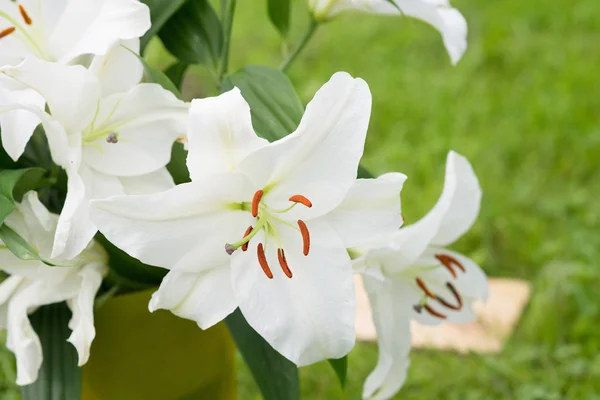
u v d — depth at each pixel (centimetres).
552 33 342
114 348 113
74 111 102
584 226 218
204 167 98
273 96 108
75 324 105
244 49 333
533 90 292
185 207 98
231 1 114
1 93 100
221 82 114
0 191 102
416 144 265
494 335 178
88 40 103
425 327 181
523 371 164
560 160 251
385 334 108
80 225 100
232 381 124
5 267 104
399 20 353
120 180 105
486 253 208
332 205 100
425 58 325
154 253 98
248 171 98
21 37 104
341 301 100
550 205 227
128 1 103
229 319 112
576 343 174
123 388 115
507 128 268
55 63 100
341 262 100
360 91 98
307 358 100
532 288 195
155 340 114
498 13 357
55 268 105
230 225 100
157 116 104
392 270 105
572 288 182
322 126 98
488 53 322
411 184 238
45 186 109
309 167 99
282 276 100
